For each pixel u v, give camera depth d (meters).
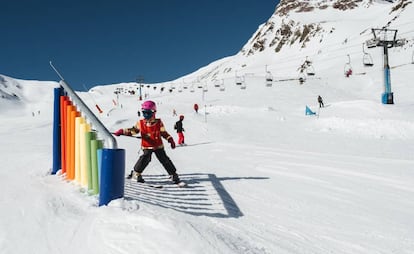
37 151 8.81
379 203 5.12
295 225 4.02
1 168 5.99
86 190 4.32
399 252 3.40
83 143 4.57
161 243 2.76
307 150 11.71
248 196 5.23
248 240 3.38
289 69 152.00
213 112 35.94
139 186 5.27
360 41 150.25
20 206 3.64
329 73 92.88
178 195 4.96
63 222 3.27
